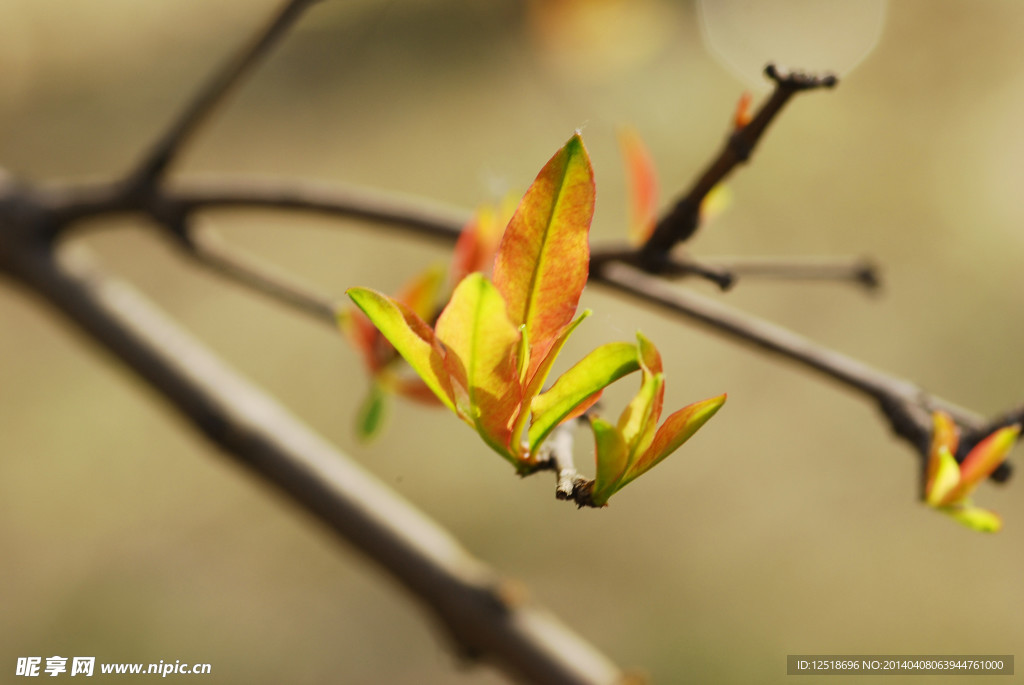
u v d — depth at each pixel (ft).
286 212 1.69
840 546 5.24
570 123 6.46
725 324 1.36
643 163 1.34
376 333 1.35
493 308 1.07
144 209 1.72
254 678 4.86
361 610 5.25
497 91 6.81
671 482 5.57
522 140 6.47
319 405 5.60
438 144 6.66
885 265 5.93
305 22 7.55
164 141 1.71
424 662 5.09
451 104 6.88
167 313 5.91
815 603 5.08
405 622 5.24
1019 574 5.07
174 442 5.63
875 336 5.69
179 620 4.97
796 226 6.07
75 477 5.34
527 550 5.28
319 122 6.89
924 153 6.30
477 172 6.41
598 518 5.43
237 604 5.11
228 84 1.68
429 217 1.64
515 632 1.54
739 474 5.52
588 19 6.07
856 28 4.18
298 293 1.64
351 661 5.03
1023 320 5.57
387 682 4.99
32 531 5.12
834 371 1.33
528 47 6.71
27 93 7.14
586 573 5.23
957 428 1.27
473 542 5.24
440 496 5.35
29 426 5.45
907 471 5.50
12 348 5.74
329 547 5.46
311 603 5.22
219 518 5.45
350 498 1.60
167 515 5.37
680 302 1.37
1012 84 6.49
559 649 1.55
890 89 6.57
